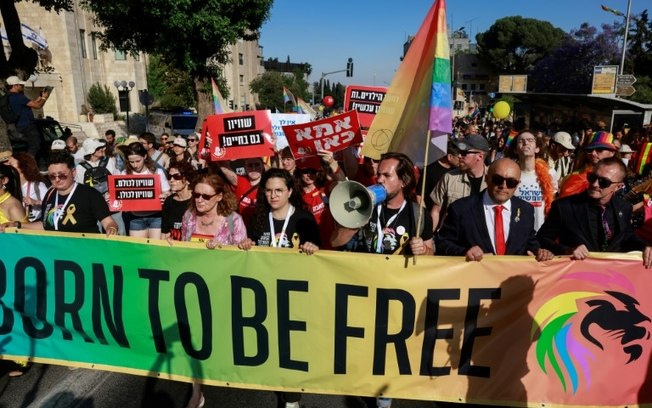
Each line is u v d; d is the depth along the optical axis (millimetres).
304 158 4727
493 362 3158
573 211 3557
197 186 3506
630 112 17234
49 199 4156
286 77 59125
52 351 3619
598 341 3131
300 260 3143
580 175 4816
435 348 3152
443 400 3213
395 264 3061
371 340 3164
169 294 3359
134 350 3494
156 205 5383
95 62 37594
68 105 34000
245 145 5020
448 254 3309
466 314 3107
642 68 51594
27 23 32906
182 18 15008
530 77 64938
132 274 3389
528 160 4801
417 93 3260
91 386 3871
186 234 3750
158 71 41156
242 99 60125
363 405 3656
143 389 3844
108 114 35844
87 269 3461
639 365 3154
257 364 3324
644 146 8398
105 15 15688
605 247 3490
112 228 4172
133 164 6082
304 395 3791
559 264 3062
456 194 4742
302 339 3240
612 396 3172
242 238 3650
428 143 3018
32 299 3568
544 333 3121
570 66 54375
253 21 17141
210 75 18188
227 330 3320
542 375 3160
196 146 11508
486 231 3312
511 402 3182
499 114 15133
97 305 3484
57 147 6918
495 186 3172
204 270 3279
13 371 3994
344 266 3100
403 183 3182
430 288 3080
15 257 3539
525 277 3066
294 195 3703
